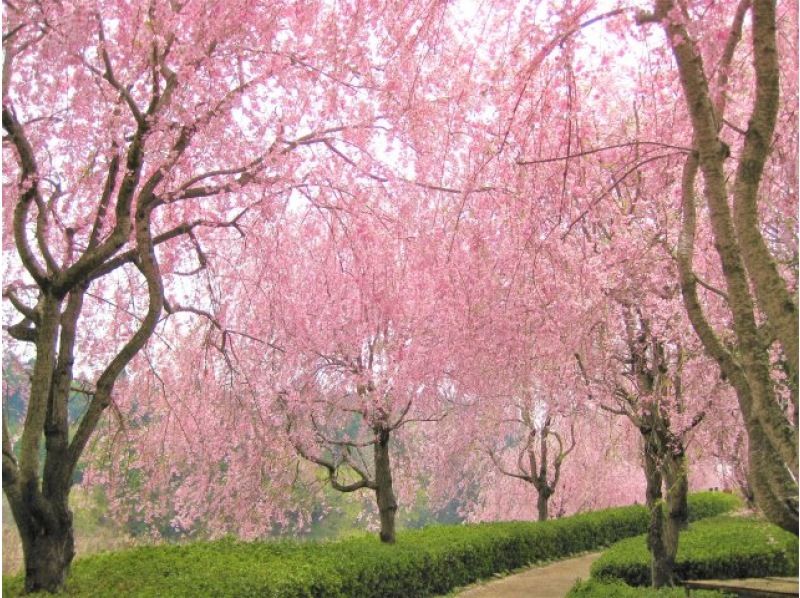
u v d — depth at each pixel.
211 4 6.96
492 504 21.06
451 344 10.12
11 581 7.09
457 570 11.98
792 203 6.68
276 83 7.96
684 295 4.55
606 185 8.09
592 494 21.75
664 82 6.86
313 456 11.55
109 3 7.17
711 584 7.91
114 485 9.90
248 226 9.29
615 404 9.84
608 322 8.50
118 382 10.09
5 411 8.54
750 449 4.04
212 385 10.81
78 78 7.02
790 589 7.48
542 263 8.33
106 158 7.70
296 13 7.57
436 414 12.48
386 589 9.78
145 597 6.64
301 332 10.42
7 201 7.53
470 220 8.71
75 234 8.50
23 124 7.34
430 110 8.19
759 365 3.86
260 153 8.37
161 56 7.07
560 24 5.54
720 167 4.12
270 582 7.50
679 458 9.26
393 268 9.99
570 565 14.90
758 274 3.86
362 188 9.46
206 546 10.30
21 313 7.53
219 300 9.96
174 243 9.40
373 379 11.33
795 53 6.33
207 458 10.95
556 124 6.96
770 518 3.87
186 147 7.79
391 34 7.15
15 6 6.42
